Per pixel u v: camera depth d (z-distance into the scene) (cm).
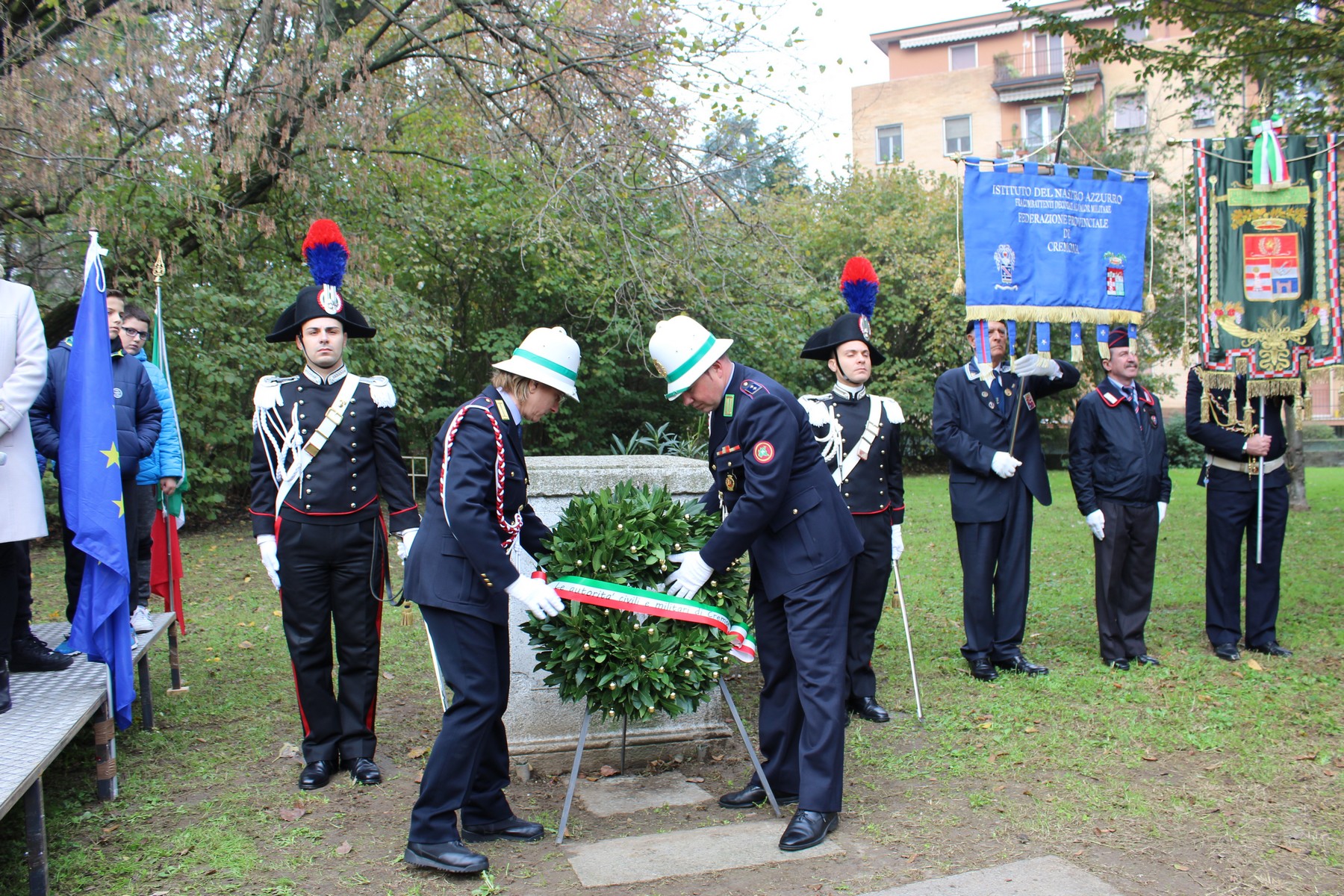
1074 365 556
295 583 389
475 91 970
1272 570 550
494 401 331
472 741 317
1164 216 1304
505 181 1262
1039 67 2952
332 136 1027
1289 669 519
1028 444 534
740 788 394
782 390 349
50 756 296
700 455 633
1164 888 294
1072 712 459
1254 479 548
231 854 326
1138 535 535
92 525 373
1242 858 313
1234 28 798
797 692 370
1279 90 879
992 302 534
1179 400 2655
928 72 3200
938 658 568
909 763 405
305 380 400
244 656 591
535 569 367
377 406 403
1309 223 570
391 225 1252
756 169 1212
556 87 952
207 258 1104
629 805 377
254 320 1111
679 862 319
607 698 342
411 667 575
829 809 335
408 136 1282
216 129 922
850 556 351
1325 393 2678
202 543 1034
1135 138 1830
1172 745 414
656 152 946
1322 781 373
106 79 809
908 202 2047
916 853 322
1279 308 562
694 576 340
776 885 301
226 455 1150
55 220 980
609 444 1647
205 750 432
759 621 375
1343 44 746
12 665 404
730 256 1059
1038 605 700
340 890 303
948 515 1190
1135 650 543
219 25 909
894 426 486
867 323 486
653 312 1205
